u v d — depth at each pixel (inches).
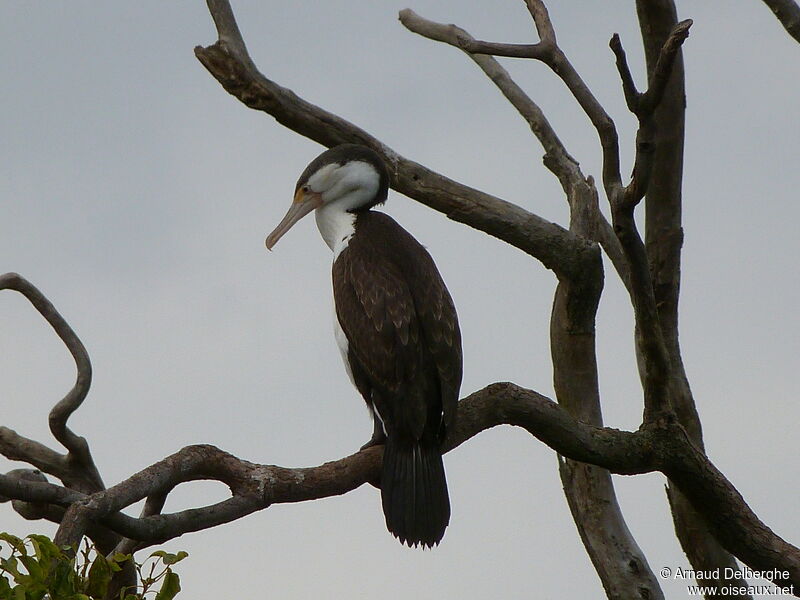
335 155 470.3
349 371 417.7
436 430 389.7
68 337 431.5
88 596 253.3
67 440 437.4
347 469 373.4
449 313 406.0
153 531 305.6
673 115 510.0
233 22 476.7
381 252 420.8
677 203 520.7
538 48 397.4
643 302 395.2
